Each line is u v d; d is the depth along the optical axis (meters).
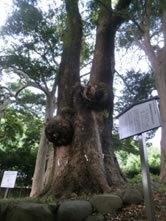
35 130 14.81
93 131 4.18
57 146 4.20
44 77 9.55
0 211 2.67
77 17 5.79
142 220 2.53
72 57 5.25
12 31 8.02
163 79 8.02
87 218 2.67
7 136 14.48
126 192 3.20
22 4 7.10
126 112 2.54
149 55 9.02
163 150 6.85
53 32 7.64
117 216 2.72
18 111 14.20
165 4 4.56
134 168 14.20
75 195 3.32
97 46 5.44
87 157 3.83
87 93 4.38
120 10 5.22
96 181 3.57
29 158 13.40
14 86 13.21
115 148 12.82
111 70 5.19
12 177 6.09
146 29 8.66
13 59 8.64
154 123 2.08
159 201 3.17
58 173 3.80
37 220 2.54
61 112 4.44
